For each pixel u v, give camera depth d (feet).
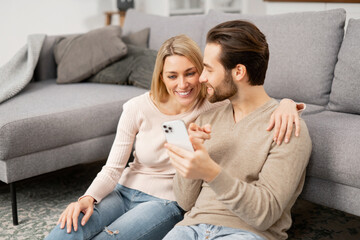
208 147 4.05
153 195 4.66
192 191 4.13
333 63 6.18
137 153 4.74
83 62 8.46
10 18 13.01
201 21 8.27
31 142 6.05
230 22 3.80
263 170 3.68
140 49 8.41
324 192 4.94
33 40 8.57
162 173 4.69
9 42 13.12
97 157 6.98
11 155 5.90
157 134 4.64
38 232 5.85
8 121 5.87
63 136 6.40
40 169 6.27
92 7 14.98
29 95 7.44
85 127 6.66
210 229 3.74
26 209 6.56
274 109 3.92
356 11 9.00
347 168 4.62
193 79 4.25
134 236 4.21
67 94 7.43
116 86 8.14
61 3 14.12
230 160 3.93
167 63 4.22
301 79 6.33
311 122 5.17
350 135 4.69
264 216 3.46
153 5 14.89
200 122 4.30
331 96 6.01
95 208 4.34
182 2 15.11
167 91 4.55
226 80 3.79
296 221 6.02
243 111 4.02
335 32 6.20
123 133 4.67
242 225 3.70
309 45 6.32
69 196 7.00
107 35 8.57
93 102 6.93
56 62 9.02
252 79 3.78
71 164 6.64
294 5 10.27
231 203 3.43
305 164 3.73
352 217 6.11
